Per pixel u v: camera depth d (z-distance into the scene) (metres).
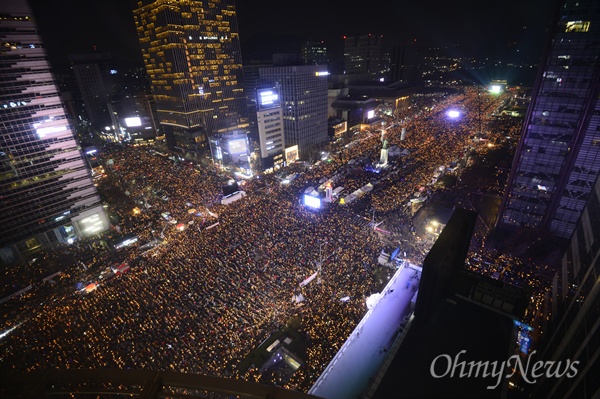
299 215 91.31
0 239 84.44
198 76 162.12
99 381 9.95
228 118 180.88
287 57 170.50
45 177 89.38
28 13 79.50
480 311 36.16
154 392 9.52
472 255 69.12
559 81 65.94
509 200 79.38
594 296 31.92
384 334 39.06
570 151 68.25
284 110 163.25
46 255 88.88
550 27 65.12
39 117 85.88
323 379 34.62
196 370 46.78
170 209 103.12
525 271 63.22
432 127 189.00
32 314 61.69
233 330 53.50
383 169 126.69
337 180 120.62
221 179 129.50
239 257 71.88
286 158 151.38
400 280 47.25
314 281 62.62
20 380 10.09
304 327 53.22
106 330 54.50
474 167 119.75
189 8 151.50
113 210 109.19
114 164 152.38
